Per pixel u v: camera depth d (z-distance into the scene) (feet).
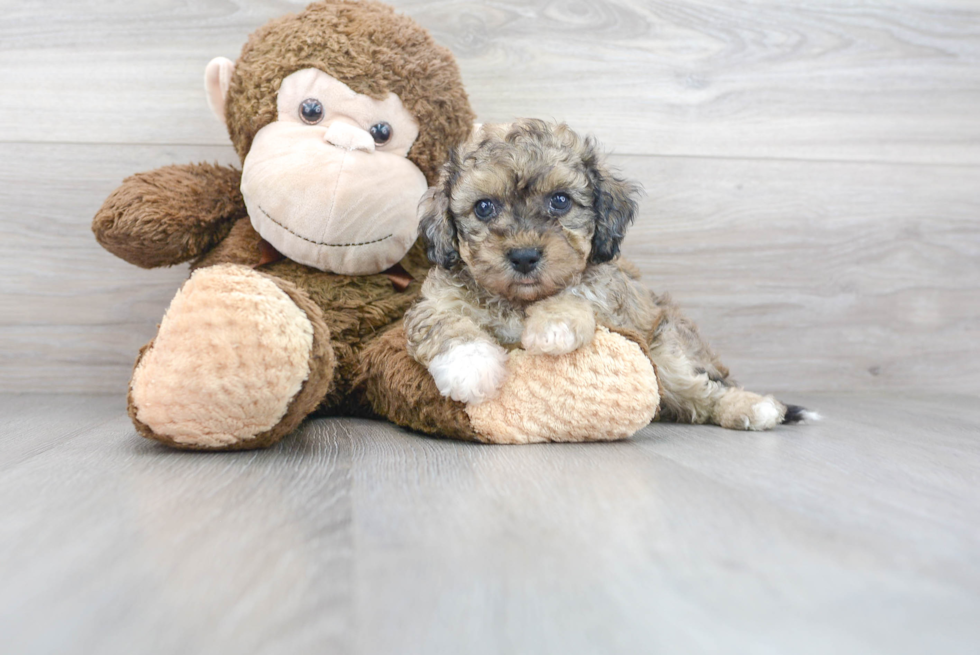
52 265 2.30
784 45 2.47
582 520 1.20
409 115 1.99
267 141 1.92
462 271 1.85
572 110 2.41
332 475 1.41
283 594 0.94
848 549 1.12
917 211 2.56
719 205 2.48
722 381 2.02
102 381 2.34
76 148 2.28
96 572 1.00
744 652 0.79
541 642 0.81
